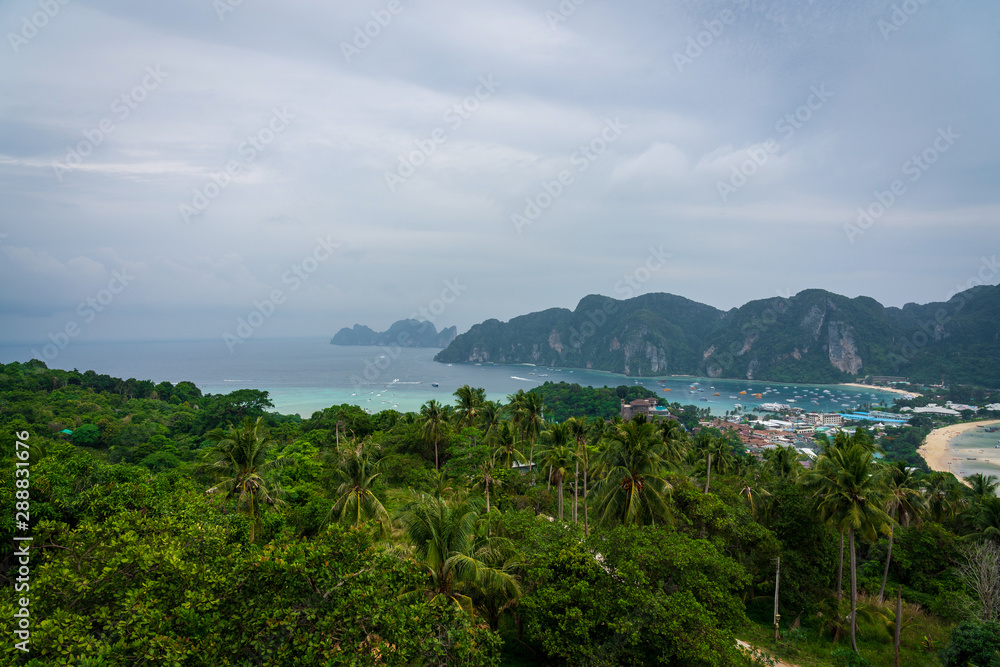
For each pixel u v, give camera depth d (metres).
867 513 31.38
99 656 12.43
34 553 18.34
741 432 189.88
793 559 36.97
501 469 50.28
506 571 25.05
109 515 22.55
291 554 15.82
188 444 92.50
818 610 35.97
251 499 33.50
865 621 35.25
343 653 14.10
